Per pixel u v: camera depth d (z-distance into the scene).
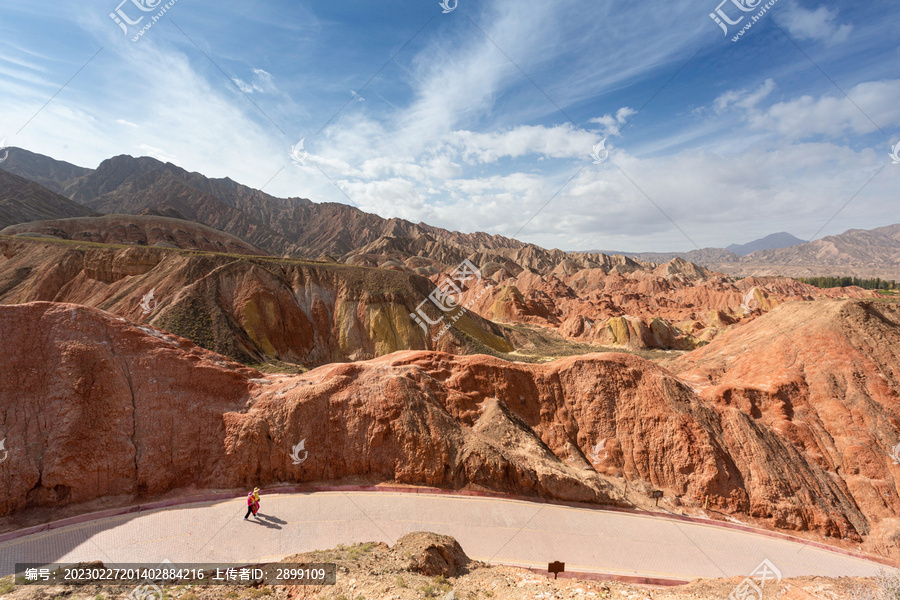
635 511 30.20
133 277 83.00
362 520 25.17
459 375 39.25
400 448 30.62
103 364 27.77
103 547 20.78
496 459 30.80
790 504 31.30
